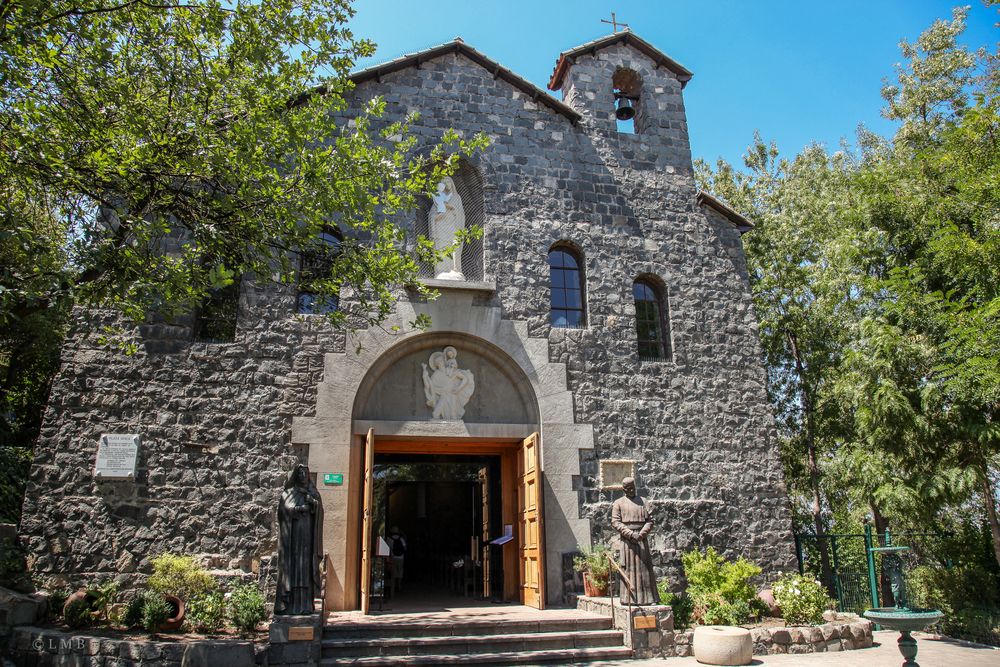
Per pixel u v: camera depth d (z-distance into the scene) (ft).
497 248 44.57
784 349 68.44
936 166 44.62
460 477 62.34
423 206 45.47
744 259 49.37
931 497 41.14
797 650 34.27
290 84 31.09
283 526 29.94
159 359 37.76
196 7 27.81
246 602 30.94
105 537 34.73
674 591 36.99
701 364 45.85
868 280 45.29
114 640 28.19
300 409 38.68
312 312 41.47
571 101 50.11
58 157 26.76
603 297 45.57
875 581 44.16
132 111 27.63
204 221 30.17
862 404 44.06
